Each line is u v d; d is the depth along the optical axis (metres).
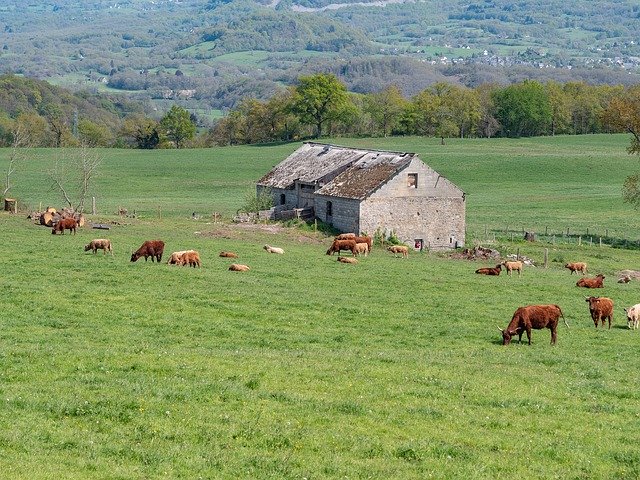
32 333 35.59
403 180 83.06
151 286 47.44
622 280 64.06
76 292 44.41
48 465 20.02
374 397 27.30
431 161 173.50
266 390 27.42
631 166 167.50
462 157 179.38
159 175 156.62
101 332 36.66
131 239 67.38
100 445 21.67
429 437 23.78
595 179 155.00
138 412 24.33
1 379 27.22
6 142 199.88
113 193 129.62
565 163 170.50
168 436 22.62
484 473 21.42
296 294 47.97
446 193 84.69
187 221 83.75
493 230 99.19
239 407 25.36
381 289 51.94
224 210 109.06
